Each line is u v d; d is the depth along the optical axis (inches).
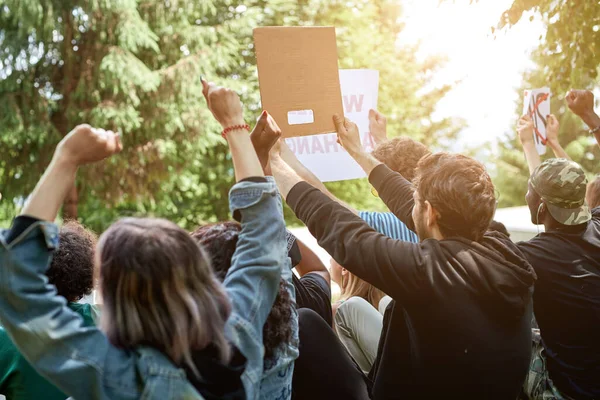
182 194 743.7
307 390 69.7
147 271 48.2
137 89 568.7
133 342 48.3
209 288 50.9
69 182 49.5
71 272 76.5
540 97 137.3
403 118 839.1
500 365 67.5
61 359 46.9
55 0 546.3
